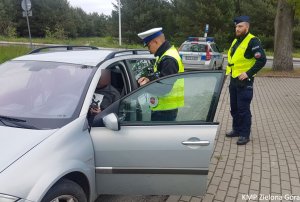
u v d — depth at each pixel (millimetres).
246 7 42344
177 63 4160
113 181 3322
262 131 6891
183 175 3291
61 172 2756
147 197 4152
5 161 2619
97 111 3547
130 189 3369
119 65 4336
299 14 15125
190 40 17031
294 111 8719
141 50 5078
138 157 3256
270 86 12961
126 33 44031
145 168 3279
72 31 61750
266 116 8156
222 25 38500
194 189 3340
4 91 3668
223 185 4512
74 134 3070
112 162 3266
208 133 3234
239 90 5902
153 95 3383
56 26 57156
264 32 43531
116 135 3238
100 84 3785
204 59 15688
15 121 3145
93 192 3289
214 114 3279
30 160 2668
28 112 3332
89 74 3723
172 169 3275
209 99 3307
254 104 9523
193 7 39156
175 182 3316
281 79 14938
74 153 2969
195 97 3342
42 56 4242
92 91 3543
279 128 7133
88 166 3135
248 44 5672
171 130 3260
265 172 4941
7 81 3805
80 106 3350
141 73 4770
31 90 3625
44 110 3336
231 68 5992
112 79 4227
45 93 3551
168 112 3359
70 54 4305
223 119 7781
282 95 11047
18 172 2570
